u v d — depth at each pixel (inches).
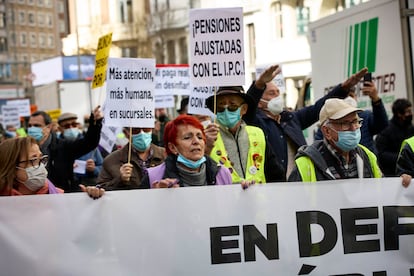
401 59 360.8
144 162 254.1
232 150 223.0
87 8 2234.3
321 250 192.9
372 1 383.9
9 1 3159.5
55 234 179.6
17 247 177.6
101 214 182.4
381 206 195.8
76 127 401.1
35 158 185.6
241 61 220.8
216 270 188.1
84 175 367.9
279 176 226.2
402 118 325.1
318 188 193.6
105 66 281.6
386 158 326.0
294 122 269.0
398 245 196.1
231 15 220.4
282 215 191.5
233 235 188.7
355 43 405.4
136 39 2156.7
